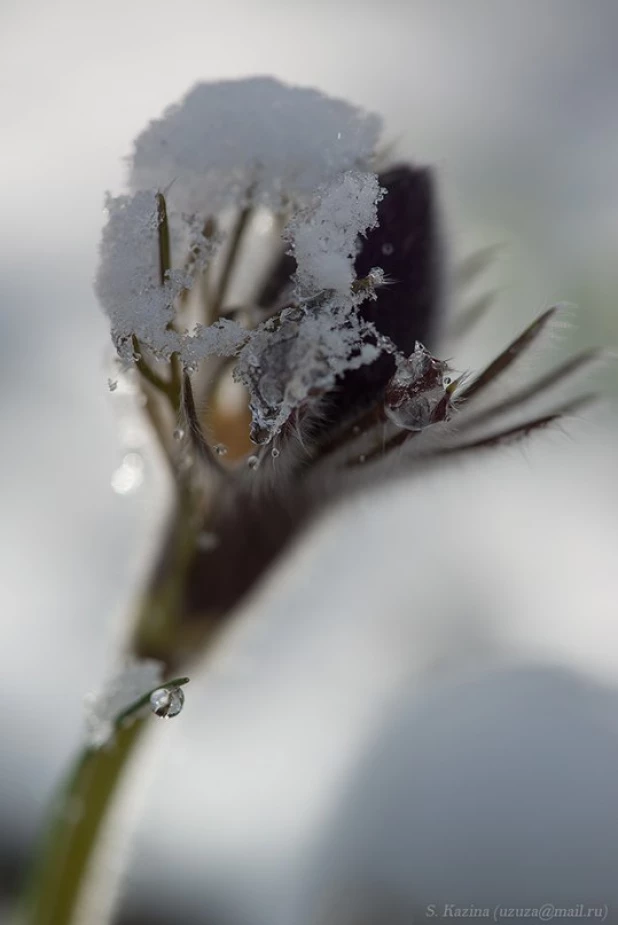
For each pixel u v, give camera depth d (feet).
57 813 0.68
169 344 0.60
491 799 0.76
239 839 0.81
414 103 1.05
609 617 0.89
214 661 0.68
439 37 1.08
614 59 1.04
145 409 0.65
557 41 1.06
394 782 0.78
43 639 0.85
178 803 0.81
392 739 0.80
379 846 0.77
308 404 0.60
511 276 0.84
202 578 0.67
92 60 1.09
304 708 0.84
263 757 0.83
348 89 1.08
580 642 0.86
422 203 0.61
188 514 0.66
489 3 1.07
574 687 0.80
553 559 0.94
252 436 0.60
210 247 0.61
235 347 0.60
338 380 0.61
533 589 0.92
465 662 0.85
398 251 0.61
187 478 0.65
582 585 0.92
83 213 1.03
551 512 0.96
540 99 1.02
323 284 0.59
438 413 0.60
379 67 1.08
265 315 0.61
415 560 0.93
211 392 0.62
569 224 0.90
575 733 0.78
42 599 0.87
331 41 1.11
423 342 0.61
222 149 0.61
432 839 0.76
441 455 0.62
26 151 1.05
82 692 0.84
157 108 1.08
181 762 0.83
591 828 0.75
